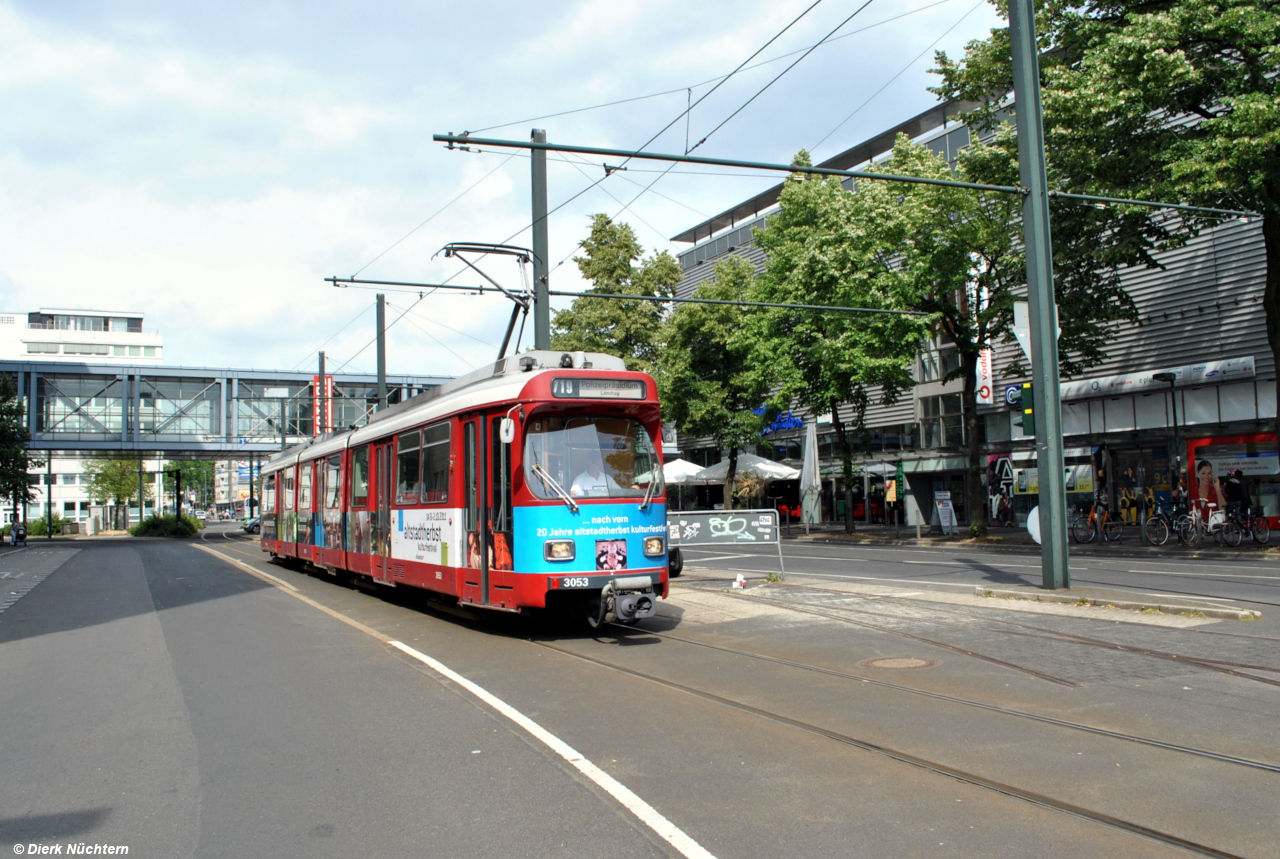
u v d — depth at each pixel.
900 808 4.95
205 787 5.62
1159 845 4.39
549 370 10.91
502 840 4.62
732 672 8.73
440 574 12.62
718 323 35.16
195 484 127.62
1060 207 22.05
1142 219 21.09
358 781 5.66
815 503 39.47
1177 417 27.91
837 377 29.83
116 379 59.72
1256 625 10.39
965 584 15.30
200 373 61.16
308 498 22.09
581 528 10.73
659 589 11.20
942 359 38.38
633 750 6.15
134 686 8.79
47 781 5.82
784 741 6.29
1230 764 5.56
